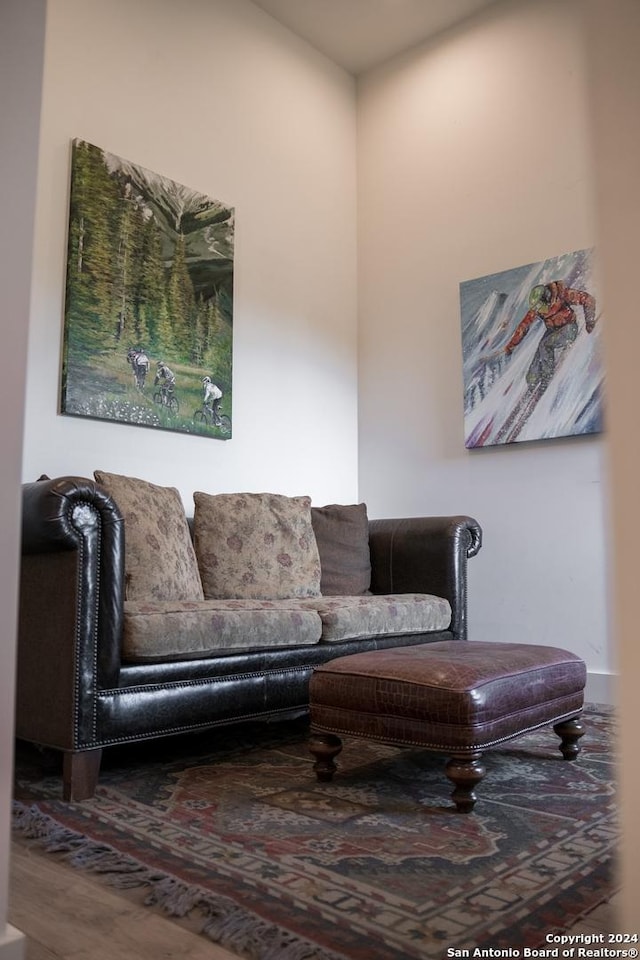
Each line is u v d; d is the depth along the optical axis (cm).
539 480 414
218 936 130
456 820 194
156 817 198
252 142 442
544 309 416
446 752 201
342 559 394
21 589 240
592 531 393
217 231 407
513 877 155
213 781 236
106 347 348
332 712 226
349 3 454
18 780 238
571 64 423
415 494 464
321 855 169
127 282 360
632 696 58
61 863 166
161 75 394
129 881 155
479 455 439
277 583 359
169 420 372
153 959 123
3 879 114
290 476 444
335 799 214
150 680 241
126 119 375
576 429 396
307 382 462
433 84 482
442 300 464
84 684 221
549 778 234
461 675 207
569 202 416
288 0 451
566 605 398
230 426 403
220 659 264
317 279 477
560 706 242
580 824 190
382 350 489
